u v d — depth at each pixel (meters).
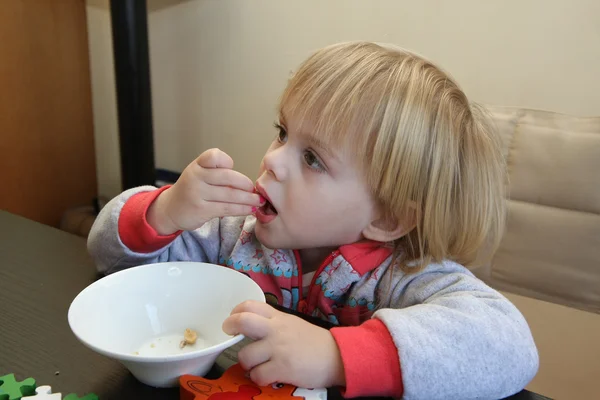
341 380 0.50
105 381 0.50
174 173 2.08
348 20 1.58
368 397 0.52
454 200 0.69
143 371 0.48
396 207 0.67
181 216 0.66
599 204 1.03
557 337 0.97
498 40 1.37
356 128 0.64
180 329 0.60
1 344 0.55
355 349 0.50
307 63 0.72
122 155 1.69
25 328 0.58
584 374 0.89
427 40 1.47
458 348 0.51
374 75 0.67
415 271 0.68
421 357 0.50
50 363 0.52
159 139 2.12
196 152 2.03
